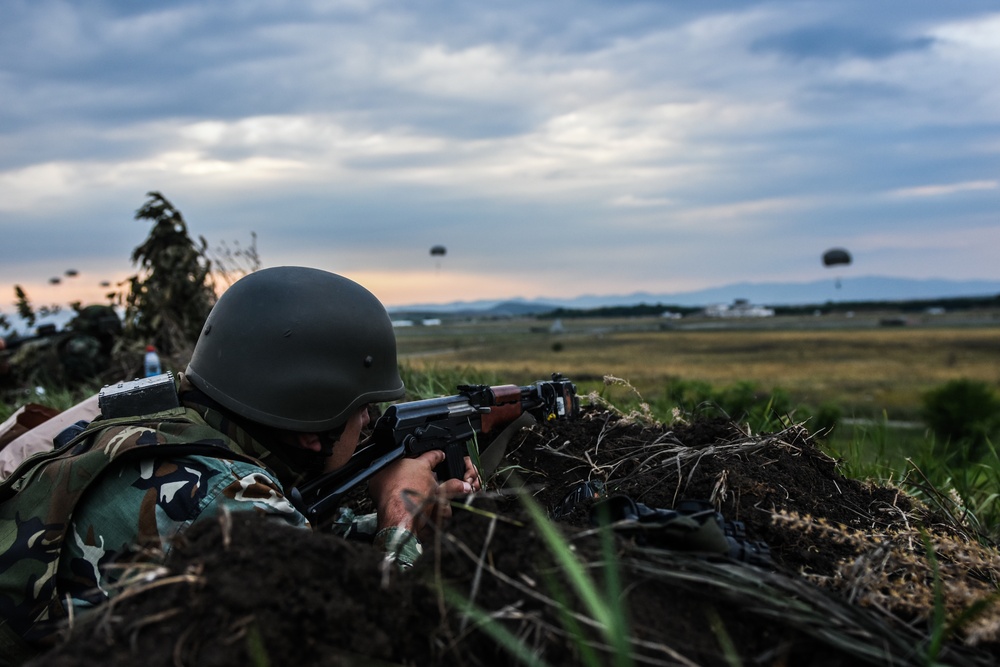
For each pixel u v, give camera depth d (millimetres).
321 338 2271
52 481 1974
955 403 14609
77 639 1344
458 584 1545
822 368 76125
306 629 1360
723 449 2857
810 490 2738
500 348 92438
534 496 3010
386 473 2486
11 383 8422
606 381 3789
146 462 1987
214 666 1265
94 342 8484
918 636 1721
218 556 1422
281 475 2338
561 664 1403
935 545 2213
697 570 1675
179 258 8508
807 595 1659
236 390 2221
